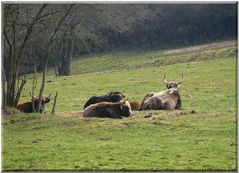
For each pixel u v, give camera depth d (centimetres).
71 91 5841
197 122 3344
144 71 7175
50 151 2595
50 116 3619
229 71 6656
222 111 3869
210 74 6506
